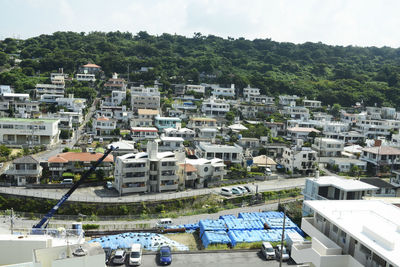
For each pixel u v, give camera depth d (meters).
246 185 67.75
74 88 130.00
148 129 92.56
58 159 63.06
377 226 26.62
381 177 77.75
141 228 48.31
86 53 171.50
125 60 163.38
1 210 51.78
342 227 26.03
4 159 68.31
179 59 179.88
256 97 143.38
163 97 135.50
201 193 61.38
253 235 43.88
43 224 43.75
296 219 51.12
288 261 37.72
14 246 25.09
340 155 91.94
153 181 60.97
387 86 165.50
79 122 102.75
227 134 100.75
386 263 22.14
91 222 50.34
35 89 126.81
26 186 57.62
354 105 151.00
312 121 115.31
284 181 72.00
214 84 158.75
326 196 48.59
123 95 124.88
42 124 82.75
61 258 21.47
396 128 121.25
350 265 24.34
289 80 180.25
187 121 111.44
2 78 129.38
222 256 38.53
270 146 89.31
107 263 35.97
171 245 41.16
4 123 81.50
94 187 61.16
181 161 67.50
